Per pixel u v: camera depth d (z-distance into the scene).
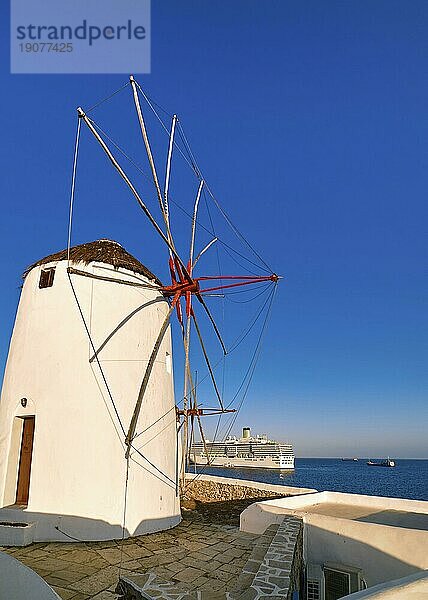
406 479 79.81
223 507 15.84
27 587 5.11
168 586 5.73
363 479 79.38
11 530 9.55
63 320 11.42
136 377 11.78
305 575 9.77
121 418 11.19
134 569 8.20
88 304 11.59
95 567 8.26
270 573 6.28
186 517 13.51
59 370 11.04
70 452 10.49
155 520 11.25
